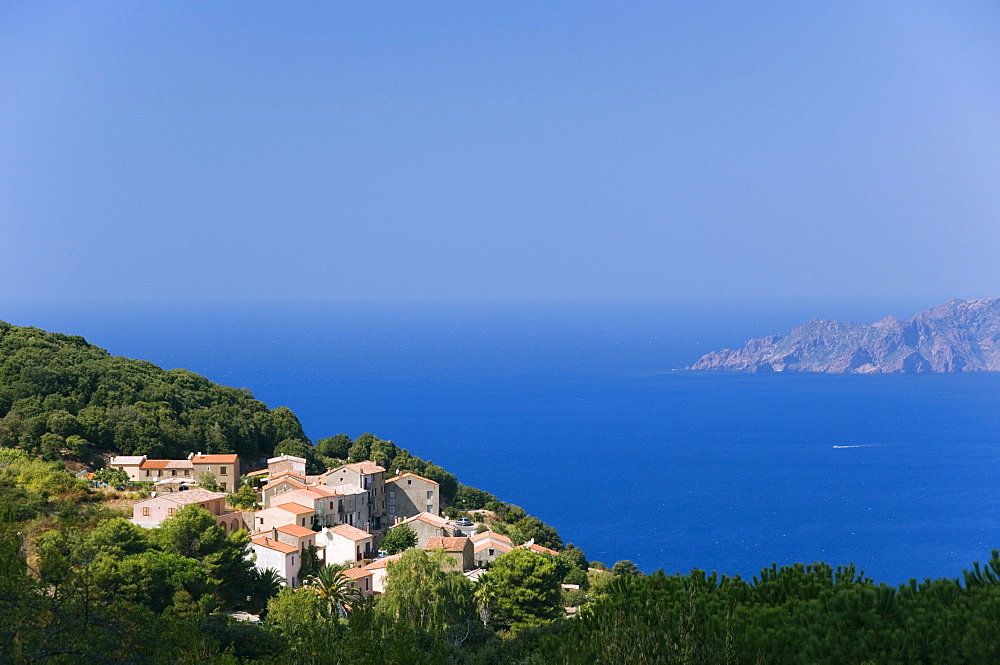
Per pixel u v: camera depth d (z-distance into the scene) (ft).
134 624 105.60
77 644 98.94
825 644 104.22
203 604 257.96
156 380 572.10
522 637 188.03
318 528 407.44
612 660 108.17
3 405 474.90
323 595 280.72
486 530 486.79
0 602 97.14
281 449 543.80
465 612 273.75
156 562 265.75
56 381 509.76
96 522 336.90
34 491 356.18
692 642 106.63
